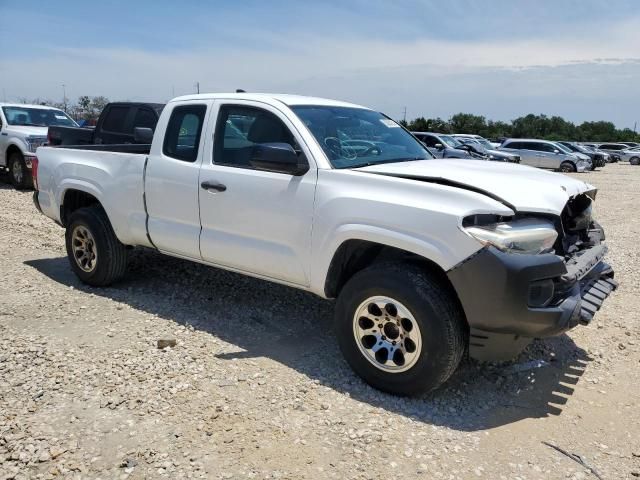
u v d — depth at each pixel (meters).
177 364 4.12
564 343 4.75
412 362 3.61
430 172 3.89
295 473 2.94
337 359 4.30
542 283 3.40
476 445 3.25
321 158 4.09
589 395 3.88
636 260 7.81
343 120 4.68
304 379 3.96
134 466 2.96
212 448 3.13
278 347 4.49
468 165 4.37
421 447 3.21
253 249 4.41
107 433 3.25
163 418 3.41
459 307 3.61
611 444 3.30
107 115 10.62
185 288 5.86
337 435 3.30
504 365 4.27
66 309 5.23
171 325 4.88
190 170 4.75
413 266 3.67
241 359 4.25
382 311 3.72
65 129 11.56
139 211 5.22
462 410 3.63
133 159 5.22
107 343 4.48
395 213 3.62
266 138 4.41
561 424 3.50
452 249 3.41
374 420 3.46
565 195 3.90
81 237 5.80
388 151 4.69
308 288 4.22
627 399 3.83
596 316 5.43
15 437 3.19
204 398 3.65
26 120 13.77
